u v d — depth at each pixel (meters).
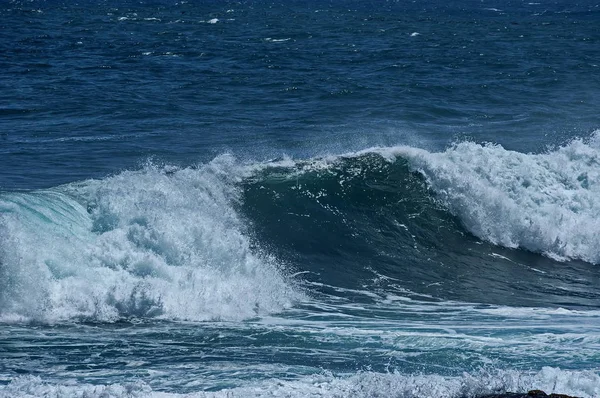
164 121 114.06
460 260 68.94
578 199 76.81
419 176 76.44
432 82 161.88
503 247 72.25
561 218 74.06
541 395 34.31
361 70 180.75
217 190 69.25
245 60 197.25
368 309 54.88
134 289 49.78
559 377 37.44
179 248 54.53
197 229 55.88
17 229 50.56
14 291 47.78
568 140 107.75
